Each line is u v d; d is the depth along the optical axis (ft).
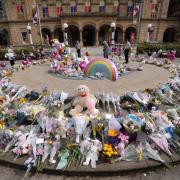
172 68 37.58
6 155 13.74
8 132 14.98
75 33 113.60
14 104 19.94
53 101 20.71
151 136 14.47
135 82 28.66
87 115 17.17
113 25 77.36
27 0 99.66
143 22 106.11
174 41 116.06
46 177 12.55
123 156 13.28
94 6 103.86
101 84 27.66
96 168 12.55
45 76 32.65
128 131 14.30
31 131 15.43
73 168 12.57
